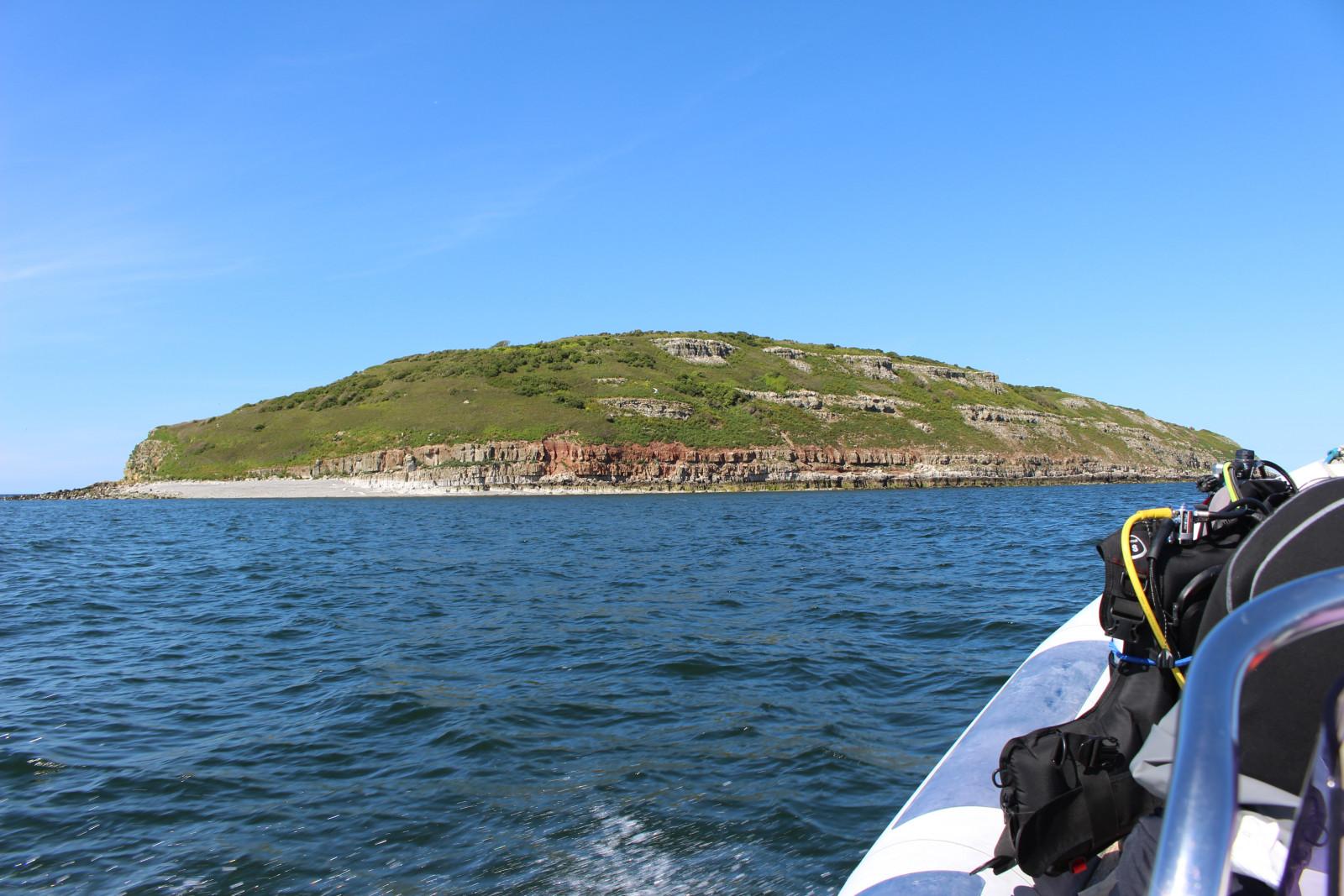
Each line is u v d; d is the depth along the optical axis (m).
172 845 5.91
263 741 8.06
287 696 9.61
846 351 177.75
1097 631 4.68
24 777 7.21
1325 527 1.75
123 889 5.32
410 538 35.06
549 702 8.94
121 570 24.20
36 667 11.37
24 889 5.35
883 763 6.97
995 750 3.50
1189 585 2.39
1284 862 1.54
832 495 93.00
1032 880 2.70
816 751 7.26
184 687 10.16
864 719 8.08
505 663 10.76
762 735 7.71
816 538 29.59
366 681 10.06
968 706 8.34
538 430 112.19
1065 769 2.35
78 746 8.02
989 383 171.62
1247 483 2.78
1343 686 1.47
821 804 6.20
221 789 6.88
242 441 120.69
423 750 7.64
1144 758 2.03
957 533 30.41
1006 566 18.97
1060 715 3.76
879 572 18.66
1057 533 29.44
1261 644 1.31
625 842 5.70
